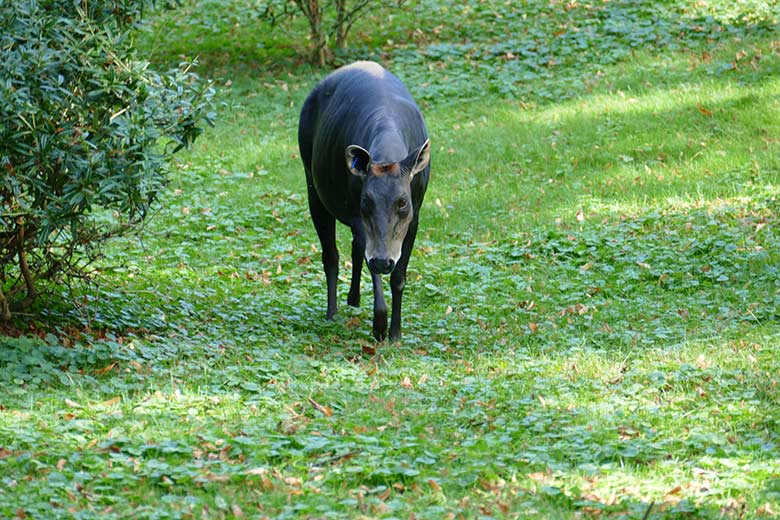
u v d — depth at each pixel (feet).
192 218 52.70
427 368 32.60
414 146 36.22
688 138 59.98
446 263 46.57
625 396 29.37
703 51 72.43
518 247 47.98
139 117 30.27
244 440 24.49
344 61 77.66
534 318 38.93
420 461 23.72
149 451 23.90
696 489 22.44
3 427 24.67
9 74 28.66
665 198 52.54
